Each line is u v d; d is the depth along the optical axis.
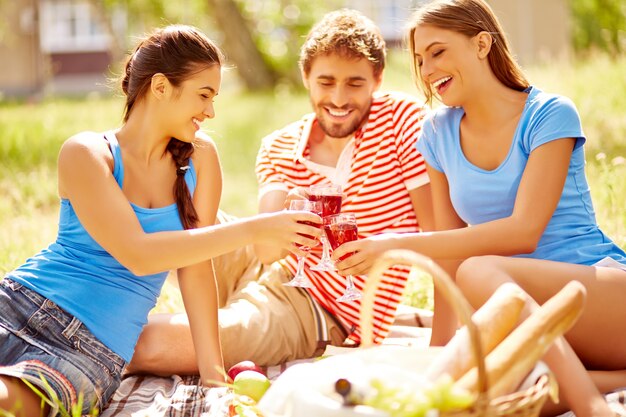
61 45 27.00
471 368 2.20
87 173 2.88
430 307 4.41
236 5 17.95
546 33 19.34
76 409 2.64
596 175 5.67
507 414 1.99
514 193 3.09
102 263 3.00
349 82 3.55
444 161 3.30
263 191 3.79
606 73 9.38
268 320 3.51
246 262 3.95
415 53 3.25
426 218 3.63
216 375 3.08
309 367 2.31
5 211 6.34
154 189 3.10
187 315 3.20
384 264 2.22
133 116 3.09
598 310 2.77
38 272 2.98
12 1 24.75
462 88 3.11
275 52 18.09
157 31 3.09
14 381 2.68
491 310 2.33
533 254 3.04
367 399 2.00
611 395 2.64
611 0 21.06
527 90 3.17
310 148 3.81
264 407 2.24
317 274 3.66
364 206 3.63
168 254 2.84
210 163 3.30
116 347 2.96
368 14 22.44
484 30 3.10
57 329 2.88
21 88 25.14
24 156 9.83
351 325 3.64
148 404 3.03
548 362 2.42
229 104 14.97
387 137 3.63
